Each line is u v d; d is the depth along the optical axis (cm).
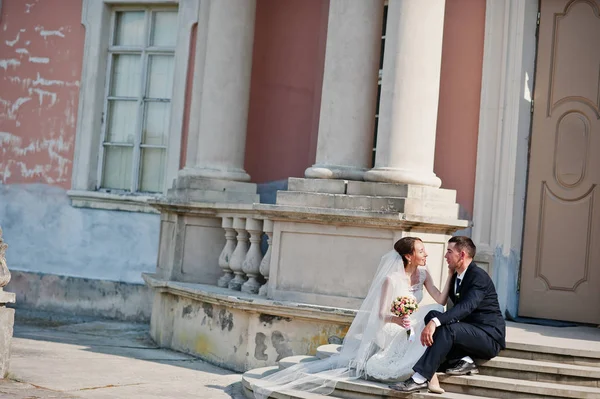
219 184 974
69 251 1180
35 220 1201
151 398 674
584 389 643
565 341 727
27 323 1073
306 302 813
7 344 715
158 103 1177
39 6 1221
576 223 900
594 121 901
